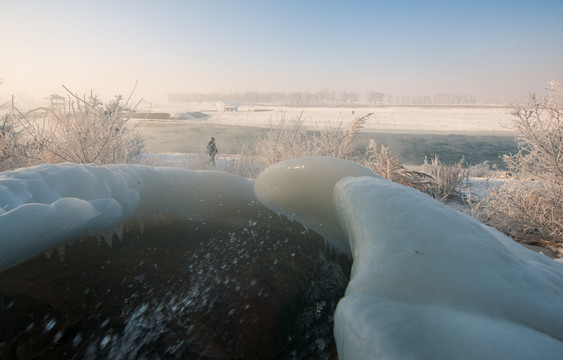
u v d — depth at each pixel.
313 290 1.65
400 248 1.22
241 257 1.74
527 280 1.11
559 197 4.39
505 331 0.89
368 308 1.06
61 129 5.43
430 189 6.48
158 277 1.52
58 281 1.38
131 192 1.86
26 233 1.27
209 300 1.46
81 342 1.24
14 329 1.19
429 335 0.91
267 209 2.26
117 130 5.62
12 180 1.47
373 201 1.50
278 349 1.38
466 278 1.07
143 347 1.27
